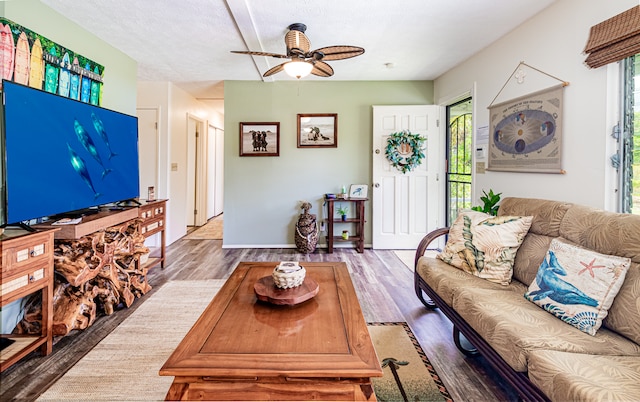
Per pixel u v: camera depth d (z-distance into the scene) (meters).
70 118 2.22
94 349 1.93
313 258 4.00
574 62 2.15
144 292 2.79
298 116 4.44
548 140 2.37
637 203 1.83
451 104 4.18
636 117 1.83
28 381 1.62
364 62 3.67
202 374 1.01
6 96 1.74
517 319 1.44
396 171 4.38
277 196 4.51
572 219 1.77
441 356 1.90
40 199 1.96
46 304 1.84
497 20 2.61
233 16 2.56
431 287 2.17
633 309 1.29
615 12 1.86
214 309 1.48
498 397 1.55
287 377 1.04
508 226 2.06
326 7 2.42
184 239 5.09
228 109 4.44
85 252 2.19
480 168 3.29
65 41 2.58
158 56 3.48
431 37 2.96
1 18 1.91
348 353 1.12
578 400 0.98
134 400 1.50
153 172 4.61
